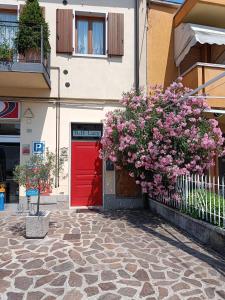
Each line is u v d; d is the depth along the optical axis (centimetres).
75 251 623
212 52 1122
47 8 1034
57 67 1027
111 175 1046
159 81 1093
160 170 833
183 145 834
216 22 1102
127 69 1064
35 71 866
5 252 616
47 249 632
